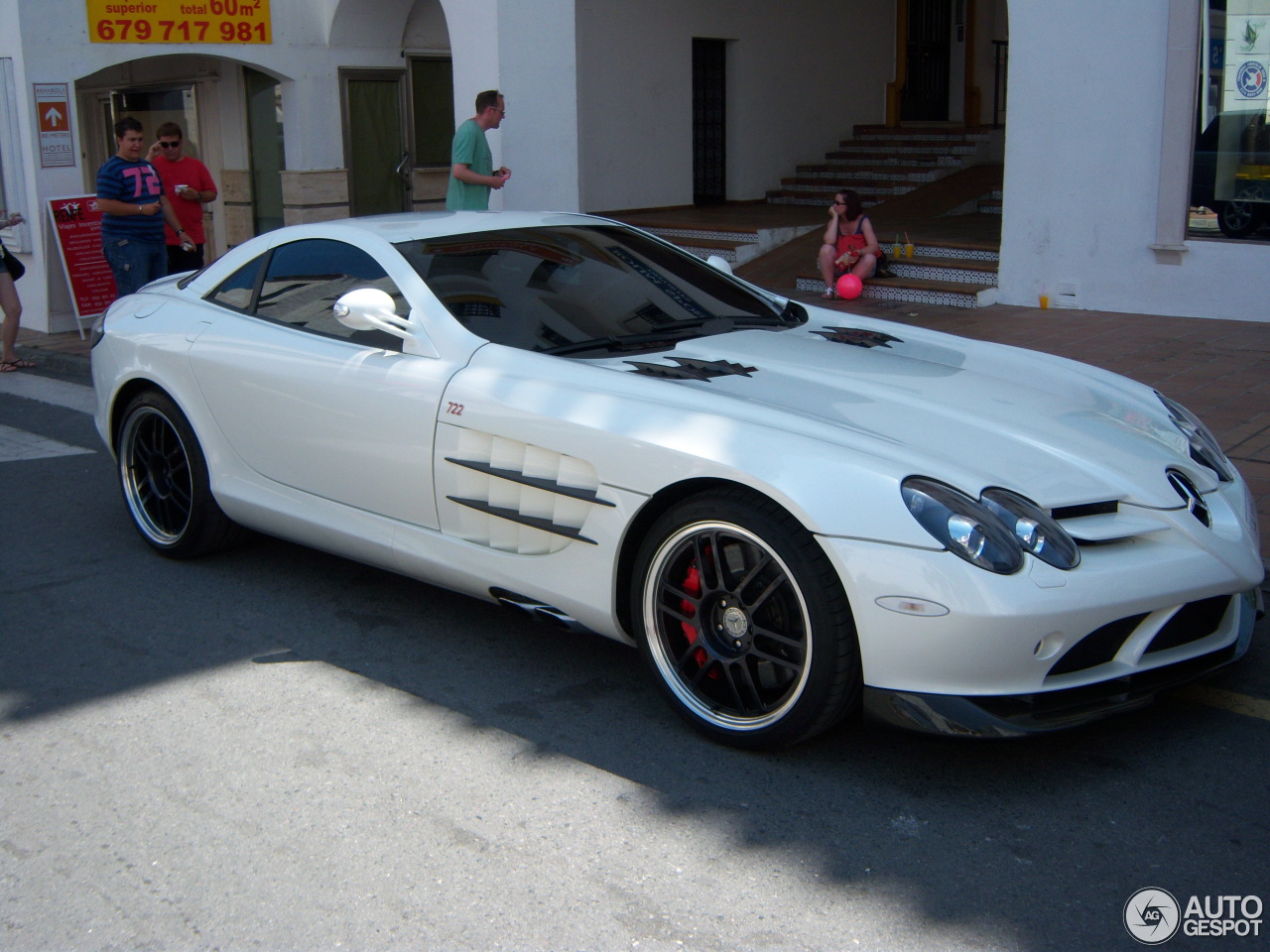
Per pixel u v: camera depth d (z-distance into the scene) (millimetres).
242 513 4508
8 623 4277
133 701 3641
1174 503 3176
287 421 4223
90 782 3168
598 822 2920
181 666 3883
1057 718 2889
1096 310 9570
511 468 3570
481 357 3754
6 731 3471
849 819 2908
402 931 2525
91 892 2697
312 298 4336
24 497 5867
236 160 13461
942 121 16016
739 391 3469
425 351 3871
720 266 4855
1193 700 3523
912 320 9352
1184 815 2906
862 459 2994
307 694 3662
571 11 10984
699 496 3154
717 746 3289
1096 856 2742
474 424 3633
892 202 13492
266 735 3408
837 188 14523
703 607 3242
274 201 13234
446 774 3170
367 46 12906
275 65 12219
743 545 3137
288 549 5043
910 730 2898
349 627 4184
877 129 15602
